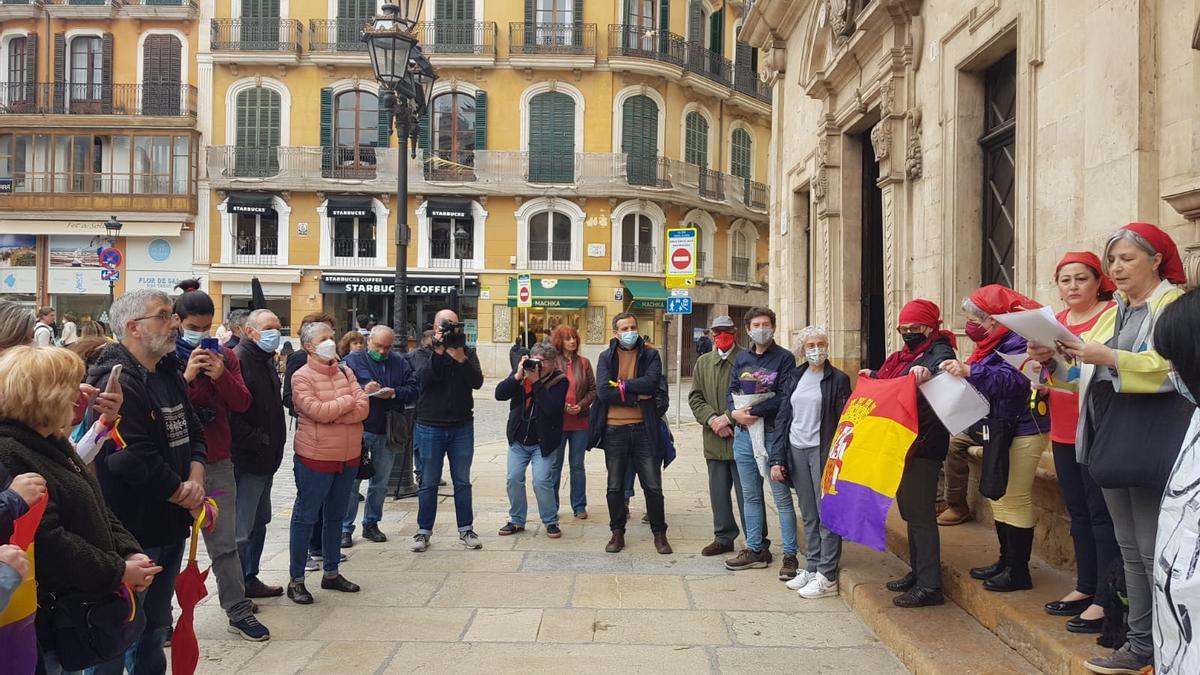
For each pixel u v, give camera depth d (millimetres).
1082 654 3457
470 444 6660
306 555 5250
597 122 29047
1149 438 2990
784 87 12375
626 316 6562
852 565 5559
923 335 4691
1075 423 3828
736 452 6043
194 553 3619
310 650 4422
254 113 28828
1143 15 4355
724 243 33156
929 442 4578
